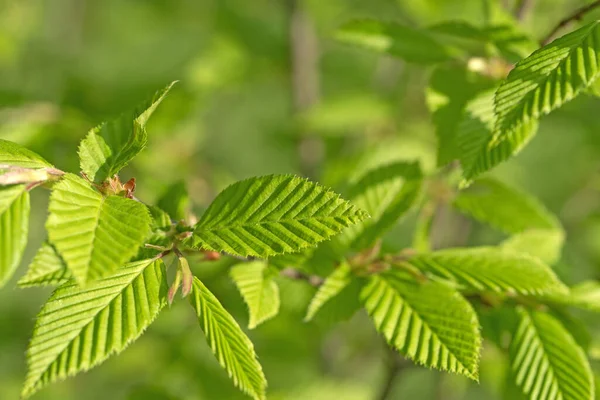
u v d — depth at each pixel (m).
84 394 1.54
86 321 0.66
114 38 2.01
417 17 1.16
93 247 0.64
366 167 0.84
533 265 0.72
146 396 0.93
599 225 1.24
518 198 0.78
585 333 0.74
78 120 0.93
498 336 0.74
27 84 1.29
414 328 0.70
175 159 1.16
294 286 0.80
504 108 0.68
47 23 2.01
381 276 0.72
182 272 0.67
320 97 1.41
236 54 1.28
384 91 1.29
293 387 1.05
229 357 0.67
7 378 1.51
